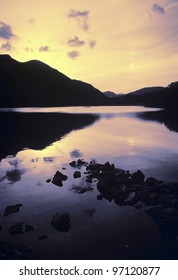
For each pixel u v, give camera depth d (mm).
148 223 11047
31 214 12117
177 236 10070
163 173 17859
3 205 13242
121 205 12852
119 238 9977
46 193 14758
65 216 11242
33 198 14070
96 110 120875
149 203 12812
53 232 10469
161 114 81000
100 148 27875
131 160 21891
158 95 150625
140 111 102312
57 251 9211
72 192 14797
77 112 103188
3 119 68562
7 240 9945
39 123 57688
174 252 9141
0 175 18578
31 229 10656
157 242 9711
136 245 9531
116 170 17547
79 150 27172
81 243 9664
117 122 58156
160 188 14172
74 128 47438
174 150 25609
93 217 11680
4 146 30469
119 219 11445
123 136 36469
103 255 8977
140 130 42938
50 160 23094
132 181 15305
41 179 17500
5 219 11656
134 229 10602
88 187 15430
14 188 15742
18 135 39250
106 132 41250
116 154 24516
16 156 25031
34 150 27875
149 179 15117
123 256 8938
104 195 14164
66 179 17156
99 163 21266
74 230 10586
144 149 26484
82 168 19969
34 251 9219
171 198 12898
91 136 37219
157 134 37750
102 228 10719
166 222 11086
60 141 33312
